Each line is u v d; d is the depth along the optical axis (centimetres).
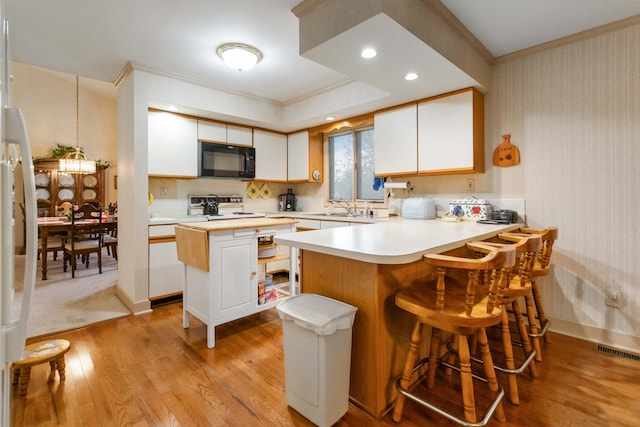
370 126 403
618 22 216
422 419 154
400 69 229
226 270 232
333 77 318
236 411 158
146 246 295
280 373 191
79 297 334
